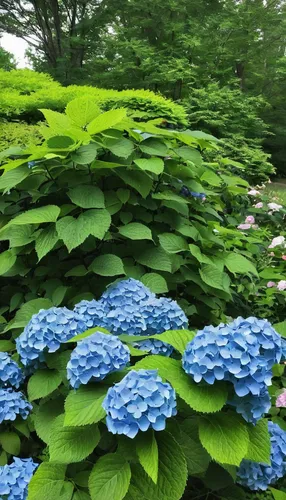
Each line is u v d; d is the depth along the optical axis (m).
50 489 1.58
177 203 2.64
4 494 1.67
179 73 12.31
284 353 1.58
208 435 1.51
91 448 1.54
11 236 2.42
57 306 2.30
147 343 1.91
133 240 2.56
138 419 1.37
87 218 2.26
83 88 7.46
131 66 12.84
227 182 3.21
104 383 1.62
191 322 2.80
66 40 16.06
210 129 10.09
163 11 14.45
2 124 5.50
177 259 2.56
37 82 8.48
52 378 1.92
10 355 2.30
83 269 2.38
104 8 15.42
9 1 16.30
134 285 2.12
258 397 1.52
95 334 1.63
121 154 2.37
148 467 1.37
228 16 14.59
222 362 1.44
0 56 13.79
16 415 2.01
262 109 14.45
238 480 1.82
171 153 2.70
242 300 3.43
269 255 3.88
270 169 7.32
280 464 1.81
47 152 2.36
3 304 2.79
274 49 15.94
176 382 1.51
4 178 2.46
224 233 3.12
